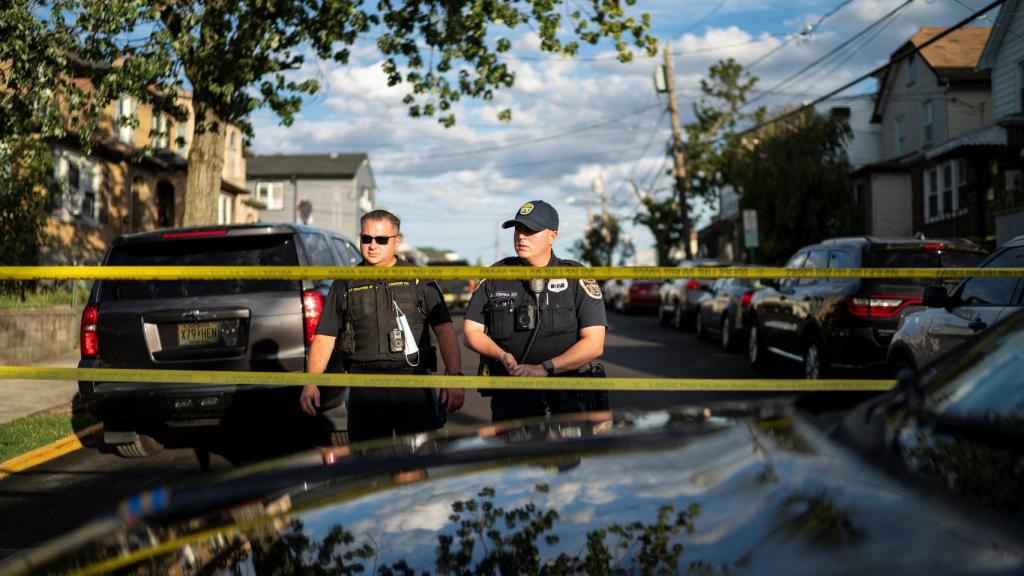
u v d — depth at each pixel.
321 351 4.22
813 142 27.59
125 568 1.68
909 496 1.33
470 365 12.74
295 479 2.04
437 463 2.02
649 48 15.38
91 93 12.26
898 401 1.85
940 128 28.70
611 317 26.20
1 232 13.68
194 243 6.03
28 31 11.15
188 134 31.28
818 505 1.37
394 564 1.52
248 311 5.78
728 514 1.44
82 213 23.83
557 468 1.87
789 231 27.06
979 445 1.50
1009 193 20.69
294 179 58.97
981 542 1.16
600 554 1.40
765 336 11.53
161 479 6.01
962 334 6.09
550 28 14.84
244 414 5.77
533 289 3.88
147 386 5.75
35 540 4.64
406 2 15.32
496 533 1.56
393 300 4.18
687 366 12.45
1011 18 22.45
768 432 1.91
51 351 13.47
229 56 13.38
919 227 27.23
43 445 7.00
